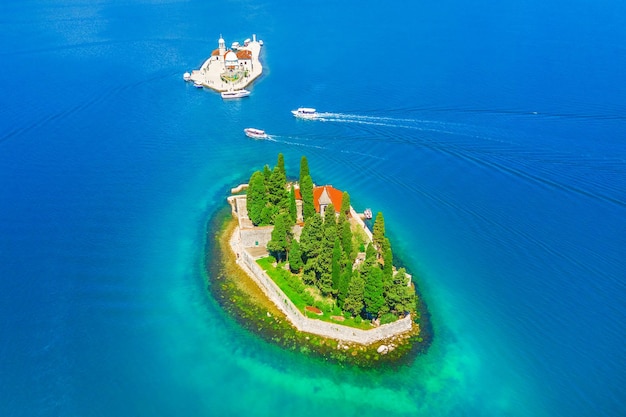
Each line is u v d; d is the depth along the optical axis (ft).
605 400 290.15
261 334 331.57
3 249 399.24
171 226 437.99
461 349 323.57
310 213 398.62
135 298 358.02
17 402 285.02
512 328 337.52
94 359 311.68
